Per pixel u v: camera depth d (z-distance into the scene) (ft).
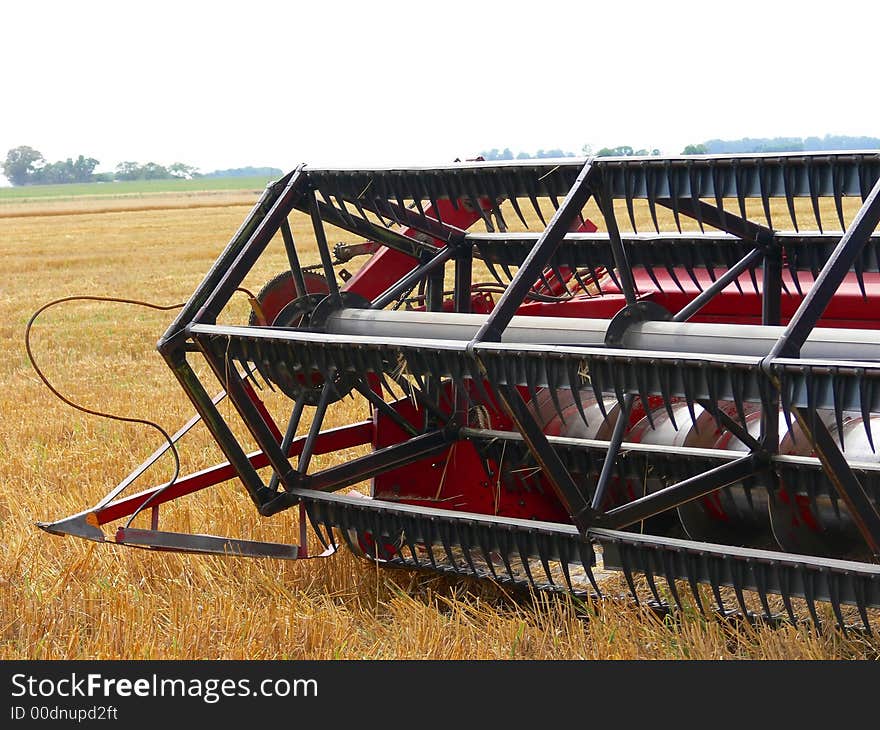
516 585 18.08
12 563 19.51
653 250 19.40
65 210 264.72
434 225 19.74
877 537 13.65
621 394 13.61
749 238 17.83
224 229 161.58
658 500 15.74
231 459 17.67
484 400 19.80
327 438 19.63
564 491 15.38
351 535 19.11
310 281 20.95
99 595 17.89
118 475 25.25
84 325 58.54
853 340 13.29
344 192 18.16
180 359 17.06
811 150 14.75
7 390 38.78
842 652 15.14
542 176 16.51
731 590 17.16
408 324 16.92
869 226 13.17
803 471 16.08
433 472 20.12
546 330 15.72
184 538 17.71
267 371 16.99
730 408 17.93
